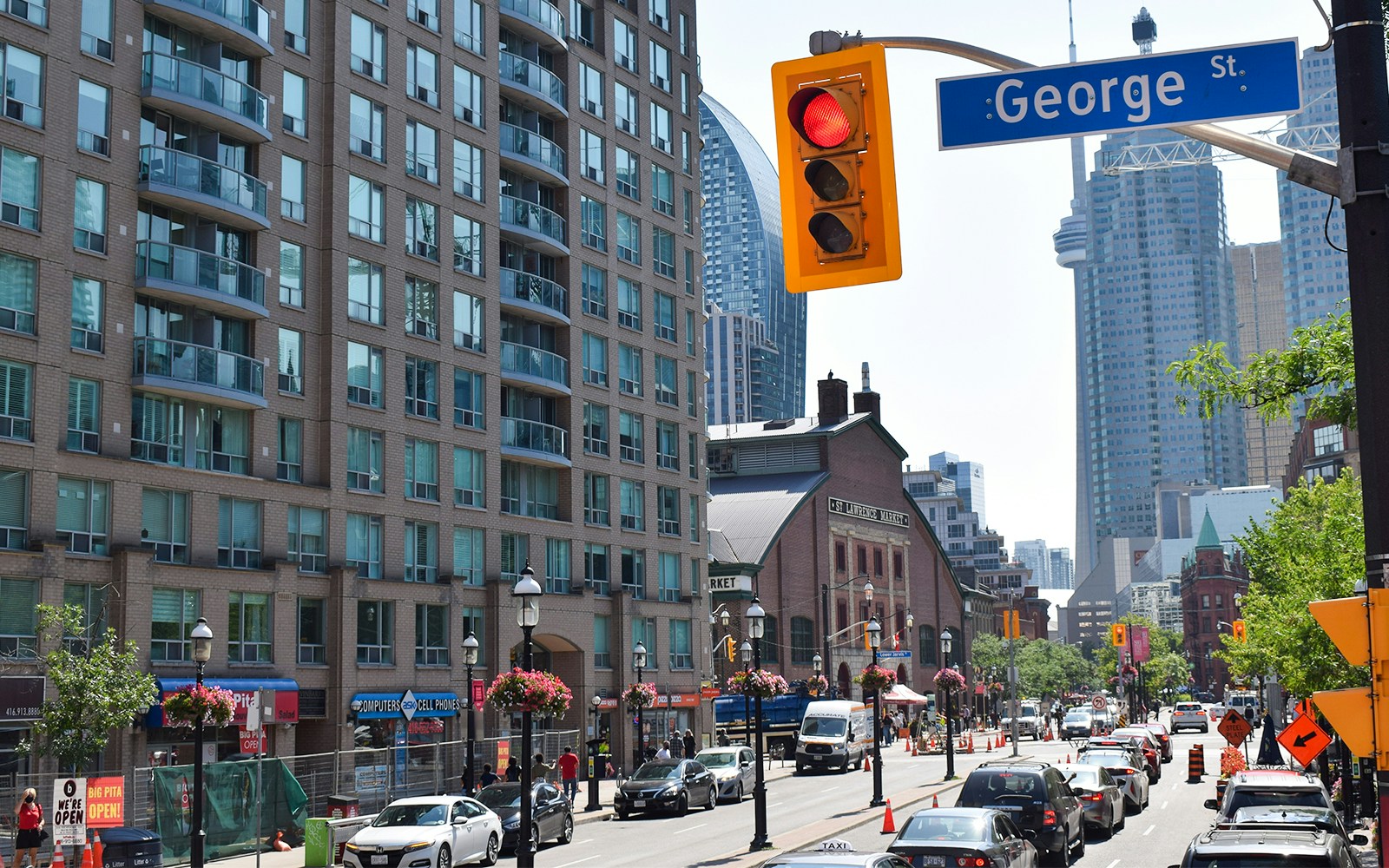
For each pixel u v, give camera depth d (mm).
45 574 39031
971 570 176375
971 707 119500
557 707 35438
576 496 62031
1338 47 8914
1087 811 34594
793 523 96188
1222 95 8914
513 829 35281
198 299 44250
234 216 45406
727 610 86875
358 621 49094
